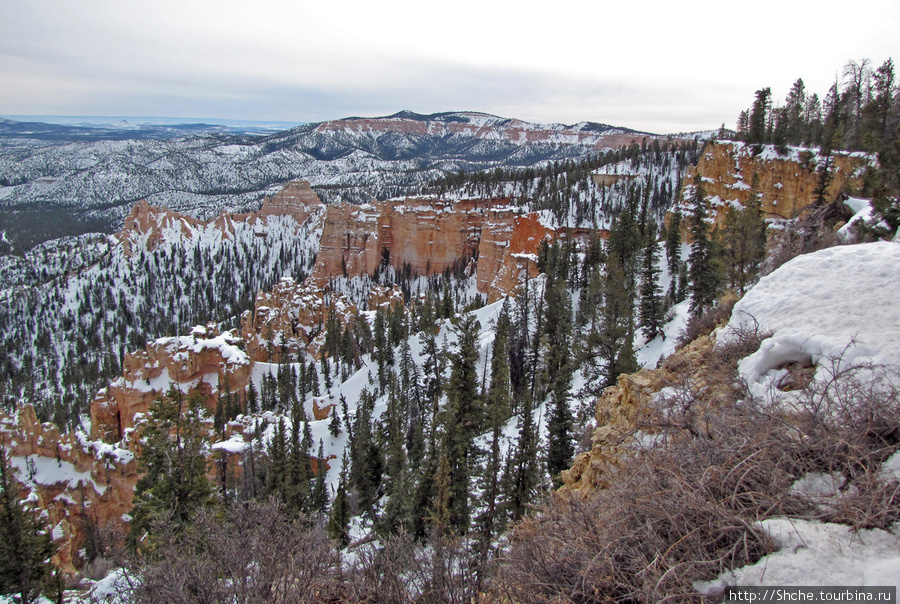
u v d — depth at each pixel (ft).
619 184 541.75
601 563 26.76
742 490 28.35
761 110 300.20
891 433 28.76
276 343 379.76
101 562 122.93
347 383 305.53
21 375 506.48
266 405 283.59
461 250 648.38
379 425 203.62
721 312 71.41
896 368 34.71
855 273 50.44
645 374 62.39
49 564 104.27
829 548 23.52
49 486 191.52
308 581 45.16
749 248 179.22
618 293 187.32
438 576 46.75
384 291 452.35
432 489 110.52
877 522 23.82
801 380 40.91
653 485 29.71
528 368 228.63
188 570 47.70
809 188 264.52
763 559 24.02
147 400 263.29
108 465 185.37
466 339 123.34
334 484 198.18
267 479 165.58
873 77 258.57
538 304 258.78
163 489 108.27
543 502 52.39
